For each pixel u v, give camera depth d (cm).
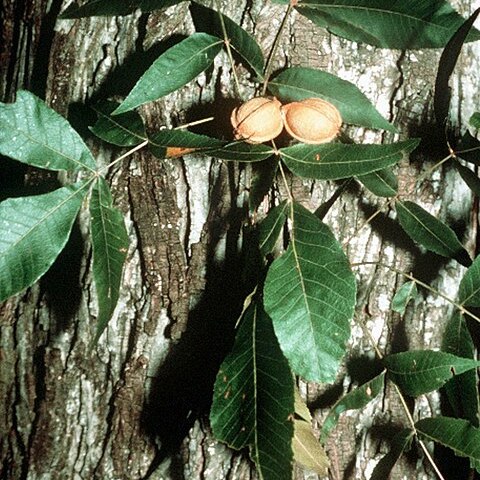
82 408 78
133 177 75
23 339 79
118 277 66
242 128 66
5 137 66
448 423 69
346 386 75
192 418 76
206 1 73
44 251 65
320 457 70
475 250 77
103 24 75
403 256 75
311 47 72
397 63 73
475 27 71
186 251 75
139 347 76
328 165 65
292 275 64
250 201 71
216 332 75
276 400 63
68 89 76
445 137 71
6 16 85
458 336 70
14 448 80
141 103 67
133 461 77
